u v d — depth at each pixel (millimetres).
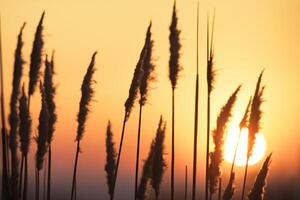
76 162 5211
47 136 5133
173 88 5195
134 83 5125
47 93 5188
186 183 5211
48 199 5191
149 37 5152
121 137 5156
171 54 5207
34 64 5129
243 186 5172
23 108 5039
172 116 5156
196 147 5199
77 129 5164
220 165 5172
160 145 4984
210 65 5160
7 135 5039
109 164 5180
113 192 5152
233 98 5160
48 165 5191
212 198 5207
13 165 5016
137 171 5109
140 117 5137
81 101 5141
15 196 4992
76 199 5328
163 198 5047
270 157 5035
